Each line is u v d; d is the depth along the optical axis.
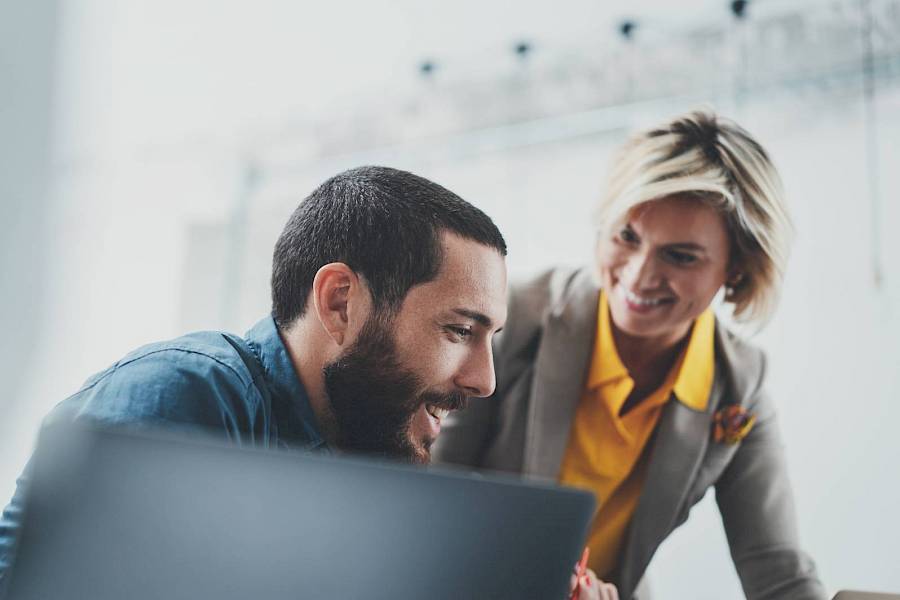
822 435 1.70
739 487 1.70
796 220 1.79
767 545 1.69
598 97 2.11
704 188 1.70
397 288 0.96
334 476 0.48
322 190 1.00
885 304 1.70
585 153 2.11
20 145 1.84
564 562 0.53
